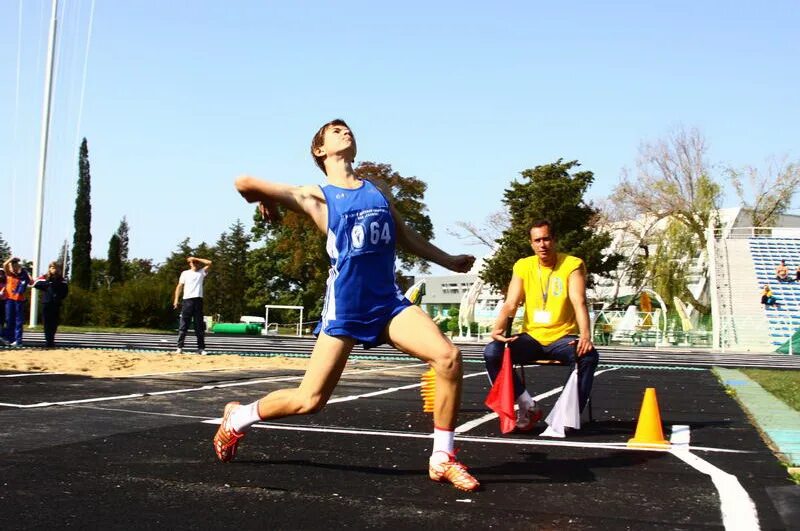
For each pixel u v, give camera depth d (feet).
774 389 30.66
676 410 23.59
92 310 123.34
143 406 21.08
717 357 71.05
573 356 18.54
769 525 10.21
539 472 13.60
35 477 12.25
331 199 12.59
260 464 13.75
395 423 19.36
